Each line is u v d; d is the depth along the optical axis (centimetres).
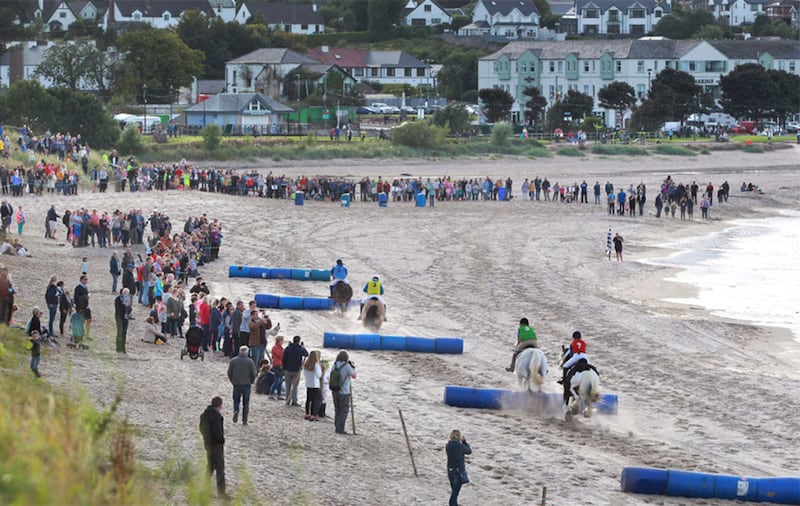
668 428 5122
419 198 14938
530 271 9988
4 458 2067
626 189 17462
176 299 6544
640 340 7162
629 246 11850
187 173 15012
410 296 8556
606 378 6103
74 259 9069
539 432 4975
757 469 4538
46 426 2280
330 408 5188
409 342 6612
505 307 8219
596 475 4350
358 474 4056
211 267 9588
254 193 15075
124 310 5759
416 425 4969
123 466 2380
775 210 15662
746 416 5372
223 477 3500
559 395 5372
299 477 3881
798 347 7094
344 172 18825
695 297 8894
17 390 2652
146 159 18775
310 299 7788
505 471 4322
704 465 4556
